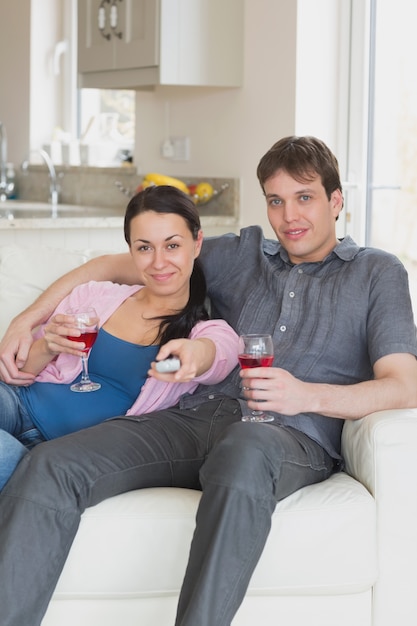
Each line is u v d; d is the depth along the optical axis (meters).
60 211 4.77
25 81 5.84
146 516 2.14
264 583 2.15
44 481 2.07
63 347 2.43
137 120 4.89
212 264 2.73
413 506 2.22
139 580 2.14
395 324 2.37
